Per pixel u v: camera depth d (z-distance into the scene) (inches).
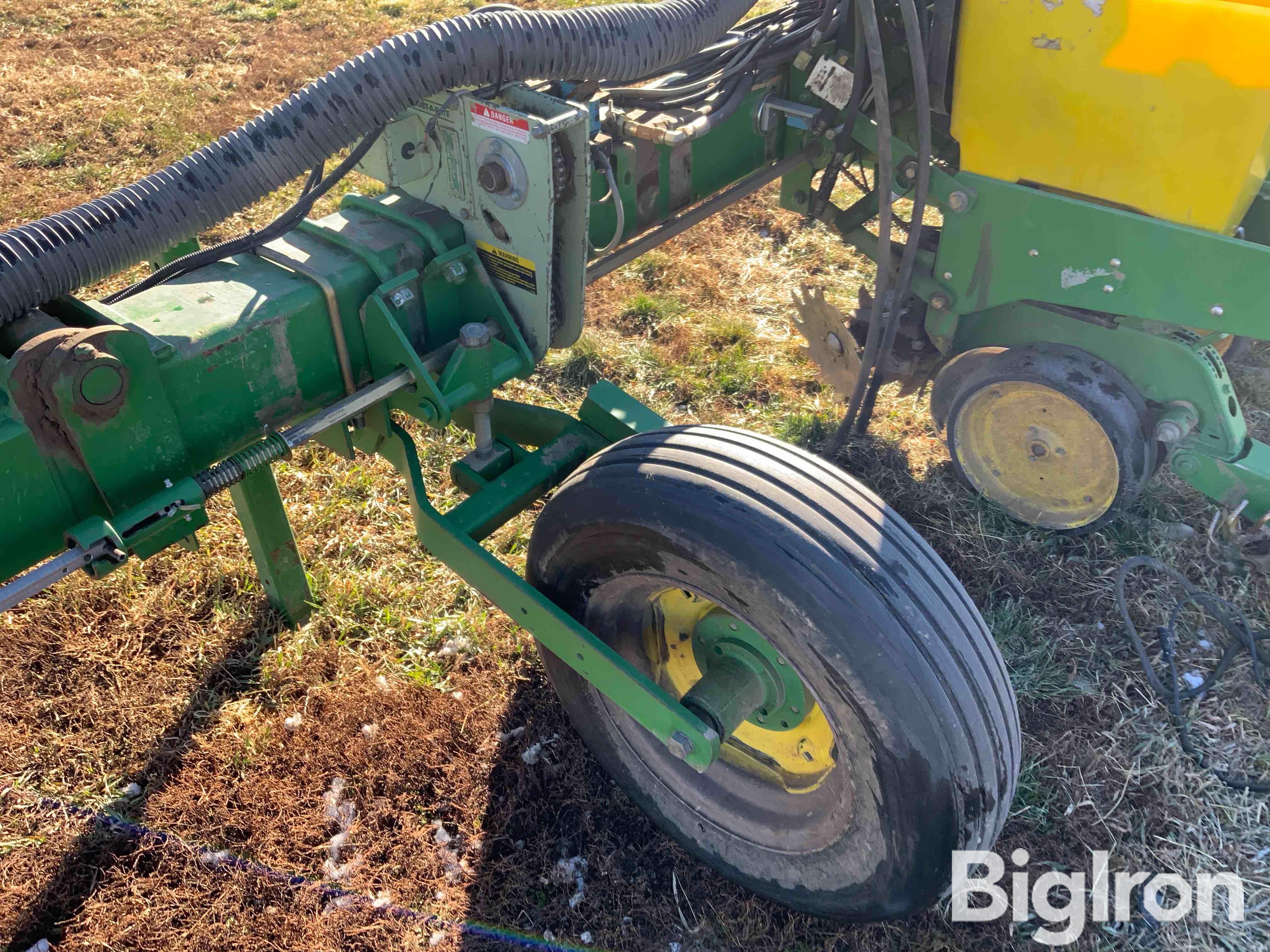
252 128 84.3
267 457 86.8
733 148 134.9
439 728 115.3
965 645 79.4
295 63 300.8
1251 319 115.3
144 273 189.5
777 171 143.4
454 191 96.3
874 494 85.7
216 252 91.7
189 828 105.3
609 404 111.3
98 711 116.9
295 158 84.9
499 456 108.7
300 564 126.1
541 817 108.1
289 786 109.3
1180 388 128.4
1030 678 125.5
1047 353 134.9
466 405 106.0
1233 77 104.2
